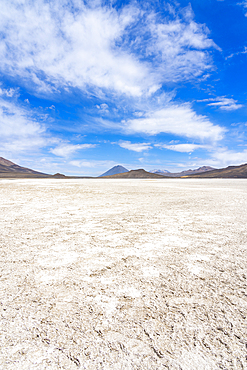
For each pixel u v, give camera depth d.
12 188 22.55
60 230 5.65
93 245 4.45
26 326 2.03
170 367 1.58
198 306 2.35
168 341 1.85
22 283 2.84
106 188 24.00
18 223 6.46
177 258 3.75
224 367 1.59
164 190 20.92
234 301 2.45
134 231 5.57
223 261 3.61
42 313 2.21
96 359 1.66
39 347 1.78
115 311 2.25
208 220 6.93
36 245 4.42
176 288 2.72
